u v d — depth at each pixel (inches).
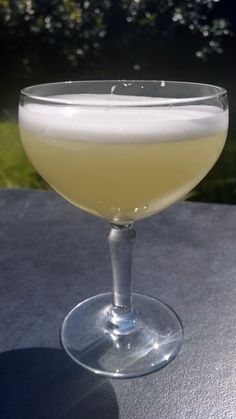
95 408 5.4
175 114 5.5
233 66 27.4
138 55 27.7
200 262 8.2
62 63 28.6
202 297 7.4
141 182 5.6
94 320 7.0
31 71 29.1
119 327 6.8
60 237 9.0
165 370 6.0
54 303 7.2
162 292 7.5
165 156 5.4
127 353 6.3
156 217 9.8
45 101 5.6
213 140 5.8
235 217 9.8
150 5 27.6
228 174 19.9
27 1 28.4
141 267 8.1
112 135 5.2
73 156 5.5
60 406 5.4
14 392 5.6
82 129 5.3
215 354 6.2
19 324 6.7
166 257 8.4
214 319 6.9
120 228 7.0
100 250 8.6
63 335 6.6
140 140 5.2
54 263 8.2
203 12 28.3
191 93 6.7
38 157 5.9
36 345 6.4
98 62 28.1
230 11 28.0
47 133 5.5
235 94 26.7
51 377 5.9
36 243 8.8
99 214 6.5
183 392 5.6
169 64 27.7
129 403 5.5
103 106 5.4
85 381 5.8
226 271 7.9
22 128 6.1
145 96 7.0
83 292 7.5
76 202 6.4
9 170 20.5
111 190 5.7
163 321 6.9
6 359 6.1
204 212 10.0
